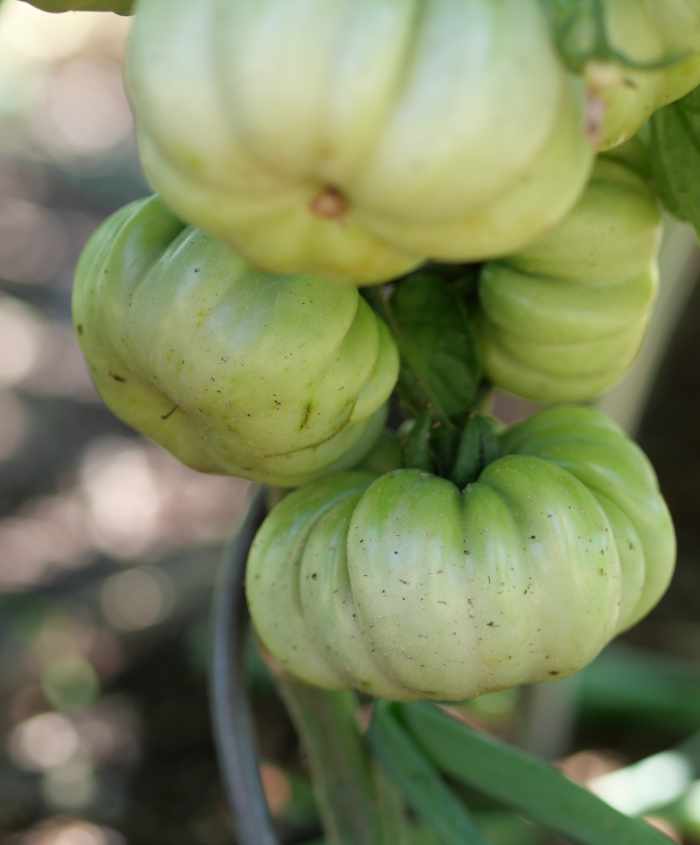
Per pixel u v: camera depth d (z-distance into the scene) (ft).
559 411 1.77
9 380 5.88
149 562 4.69
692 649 4.12
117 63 9.27
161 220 1.64
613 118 1.45
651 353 2.33
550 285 1.70
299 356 1.58
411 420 1.84
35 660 4.17
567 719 3.01
